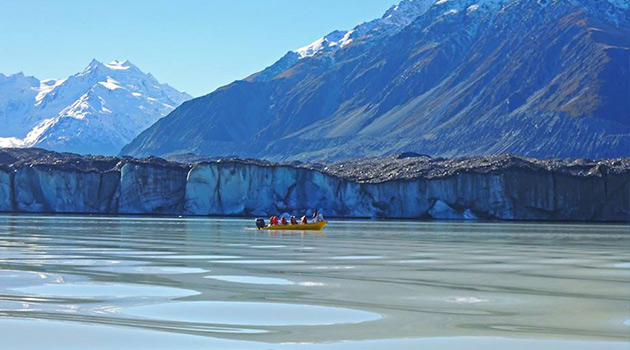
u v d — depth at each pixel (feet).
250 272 108.27
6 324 66.18
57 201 543.80
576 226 399.44
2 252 144.15
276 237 222.48
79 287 88.84
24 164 577.84
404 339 62.13
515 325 68.03
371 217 532.32
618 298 84.07
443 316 72.02
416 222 441.27
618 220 527.40
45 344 59.21
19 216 446.60
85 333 63.00
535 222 496.23
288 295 84.28
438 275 107.04
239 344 59.77
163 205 531.91
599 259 141.90
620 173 534.78
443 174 546.26
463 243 199.82
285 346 59.26
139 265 117.60
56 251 147.84
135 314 71.46
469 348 59.26
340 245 181.78
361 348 59.06
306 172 533.14
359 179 561.84
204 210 517.55
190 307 75.51
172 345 59.21
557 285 95.76
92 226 296.71
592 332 65.31
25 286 89.45
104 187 544.62
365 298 82.74
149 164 538.47
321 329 65.67
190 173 521.24
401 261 131.85
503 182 536.83
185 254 143.43
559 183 538.06
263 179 525.34
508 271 114.32
